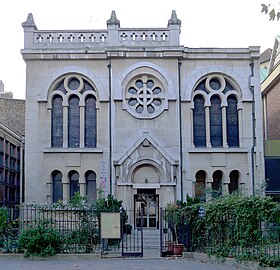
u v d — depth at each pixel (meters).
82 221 22.06
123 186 29.25
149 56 30.50
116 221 21.33
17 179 41.03
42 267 17.62
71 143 30.41
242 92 30.67
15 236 21.86
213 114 30.91
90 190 29.91
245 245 17.30
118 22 30.88
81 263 18.98
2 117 46.50
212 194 27.19
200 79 30.77
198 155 30.05
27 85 30.33
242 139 30.36
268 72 44.19
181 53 30.48
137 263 18.97
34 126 30.06
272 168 30.22
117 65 30.53
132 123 30.14
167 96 30.33
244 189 29.41
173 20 30.97
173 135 30.09
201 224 21.08
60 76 30.45
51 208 23.23
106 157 29.84
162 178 29.47
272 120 39.59
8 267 17.64
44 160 29.77
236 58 30.89
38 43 30.75
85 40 30.94
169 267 17.59
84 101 30.47
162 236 23.98
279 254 15.97
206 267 17.58
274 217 16.11
